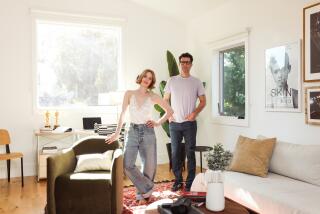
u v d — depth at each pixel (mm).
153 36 5473
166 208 2020
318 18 2998
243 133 4172
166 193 3545
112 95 4594
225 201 2191
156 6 5285
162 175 4551
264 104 3766
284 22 3438
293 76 3301
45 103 4906
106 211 2688
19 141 4637
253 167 2949
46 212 2715
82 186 2689
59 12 4816
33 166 4715
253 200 2469
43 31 4871
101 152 3322
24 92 4652
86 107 5023
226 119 4523
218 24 4707
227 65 4770
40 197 3568
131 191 3676
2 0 4508
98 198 2686
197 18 5293
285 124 3445
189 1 4785
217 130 4766
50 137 4816
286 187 2527
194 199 2184
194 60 5418
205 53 5074
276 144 3074
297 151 2818
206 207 2023
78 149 3316
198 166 5094
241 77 4445
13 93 4594
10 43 4559
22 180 4055
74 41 5062
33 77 4688
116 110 5180
